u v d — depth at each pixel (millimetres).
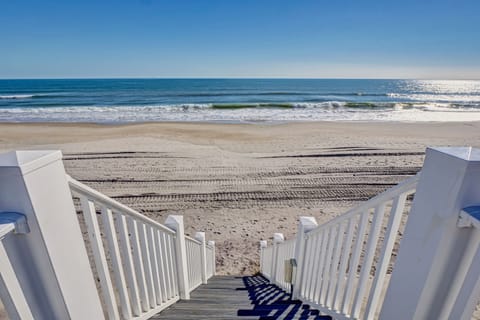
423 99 34688
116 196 7312
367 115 21516
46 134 14188
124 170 9078
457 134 14516
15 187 907
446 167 911
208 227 5996
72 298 1144
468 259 958
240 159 10273
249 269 4812
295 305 2518
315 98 34312
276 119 19453
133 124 17172
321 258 2172
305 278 2580
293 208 6781
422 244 1029
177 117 20219
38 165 959
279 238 3701
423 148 11680
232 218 6352
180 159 10227
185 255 2713
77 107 24922
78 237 1196
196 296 2906
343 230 1832
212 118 19797
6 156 953
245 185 8016
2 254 902
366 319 1562
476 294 932
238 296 2943
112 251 1548
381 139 13320
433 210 971
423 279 1026
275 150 11508
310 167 9398
